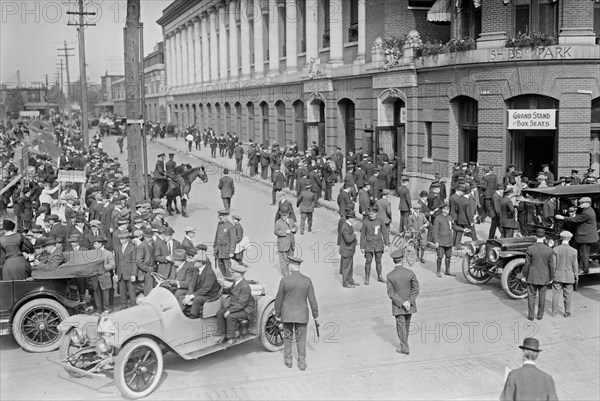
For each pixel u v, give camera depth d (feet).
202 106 234.38
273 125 165.17
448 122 93.15
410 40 100.27
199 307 38.19
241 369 38.83
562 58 81.66
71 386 36.50
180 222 89.15
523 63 83.15
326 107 131.75
